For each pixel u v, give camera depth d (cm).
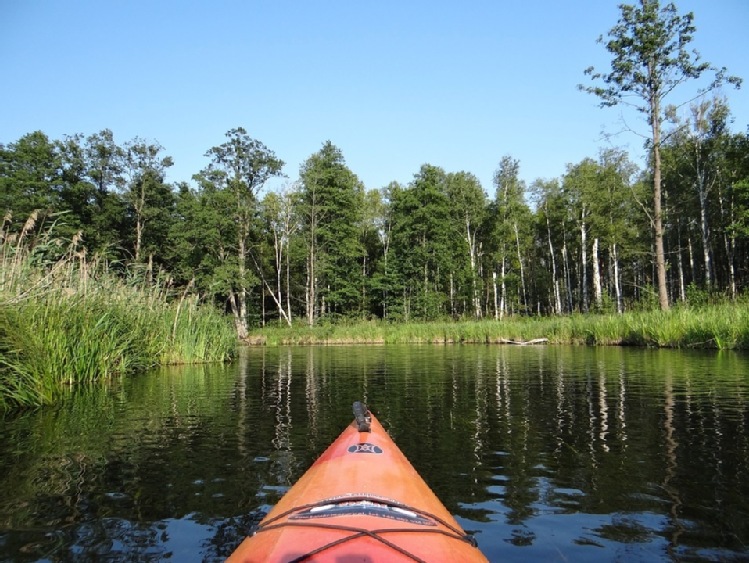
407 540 232
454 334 2973
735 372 1102
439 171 5662
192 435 630
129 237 4203
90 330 1072
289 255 4806
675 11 2448
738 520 373
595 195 4050
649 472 475
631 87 2592
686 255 4775
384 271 5119
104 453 554
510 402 823
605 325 2202
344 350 2383
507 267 5219
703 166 3644
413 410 773
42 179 3853
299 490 309
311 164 4684
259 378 1187
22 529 372
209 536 360
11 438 619
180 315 1582
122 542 351
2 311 795
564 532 357
